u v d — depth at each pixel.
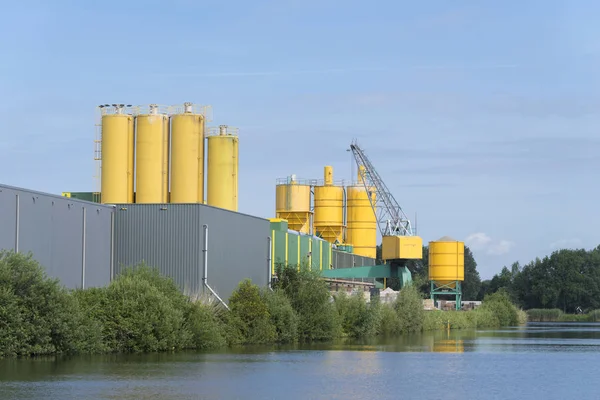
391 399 56.91
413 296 157.00
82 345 78.38
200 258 99.38
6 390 55.66
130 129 136.00
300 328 116.88
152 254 99.50
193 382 62.19
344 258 197.00
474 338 138.62
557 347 114.44
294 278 121.50
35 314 73.50
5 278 72.38
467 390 62.62
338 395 58.06
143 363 73.62
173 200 136.12
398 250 162.75
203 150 139.12
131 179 136.12
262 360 81.75
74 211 91.12
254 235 120.81
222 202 139.00
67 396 53.53
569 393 62.16
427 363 83.75
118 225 99.81
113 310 83.31
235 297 104.94
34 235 83.44
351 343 115.25
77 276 91.31
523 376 73.12
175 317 86.88
